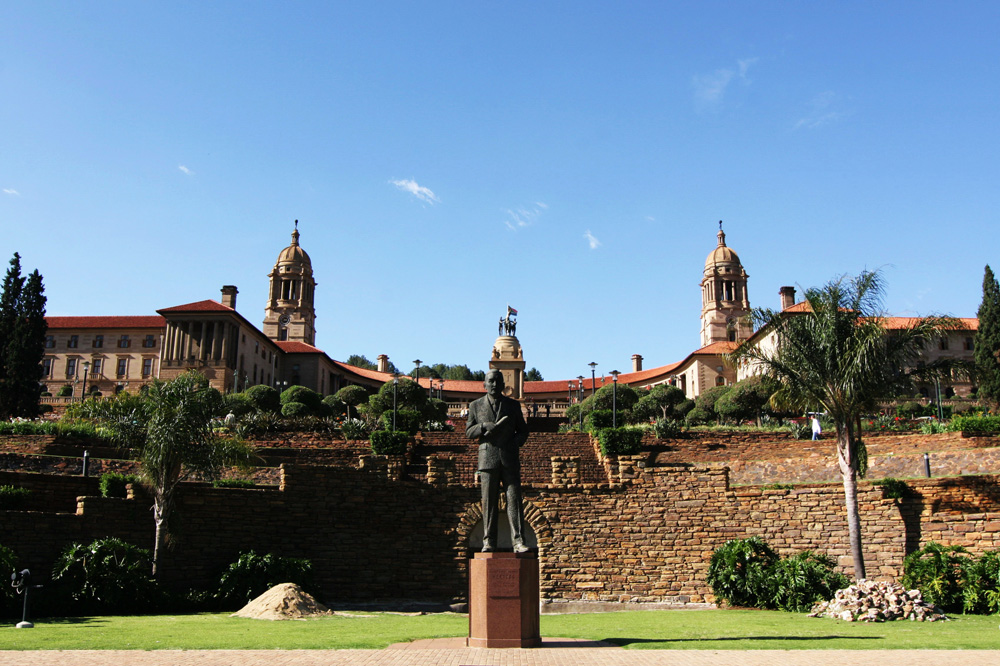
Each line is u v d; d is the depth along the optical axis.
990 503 26.22
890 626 18.81
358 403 71.00
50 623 18.50
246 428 44.16
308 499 29.45
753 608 25.05
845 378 25.33
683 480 30.88
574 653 13.93
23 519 22.66
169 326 84.12
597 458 41.06
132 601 22.08
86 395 77.75
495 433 16.14
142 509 25.50
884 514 27.73
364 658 13.32
